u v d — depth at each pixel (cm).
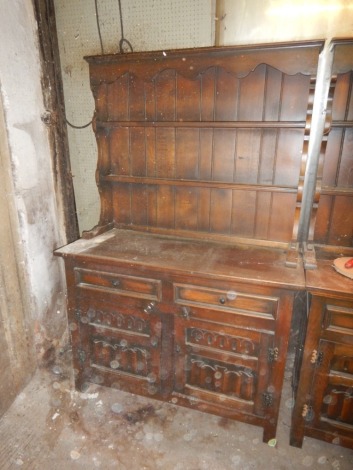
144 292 166
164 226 205
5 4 163
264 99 168
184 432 171
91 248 180
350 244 176
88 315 182
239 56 158
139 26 187
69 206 225
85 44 200
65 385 202
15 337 188
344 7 159
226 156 182
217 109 176
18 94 175
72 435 170
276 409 158
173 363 174
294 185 175
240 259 167
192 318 161
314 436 159
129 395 195
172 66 170
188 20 179
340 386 149
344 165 167
